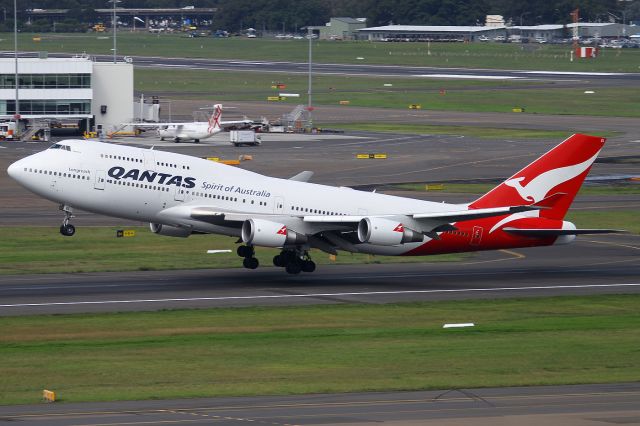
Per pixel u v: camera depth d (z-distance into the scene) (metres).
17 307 180.00
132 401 118.19
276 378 131.50
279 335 161.00
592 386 127.62
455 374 134.38
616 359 144.62
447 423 106.69
